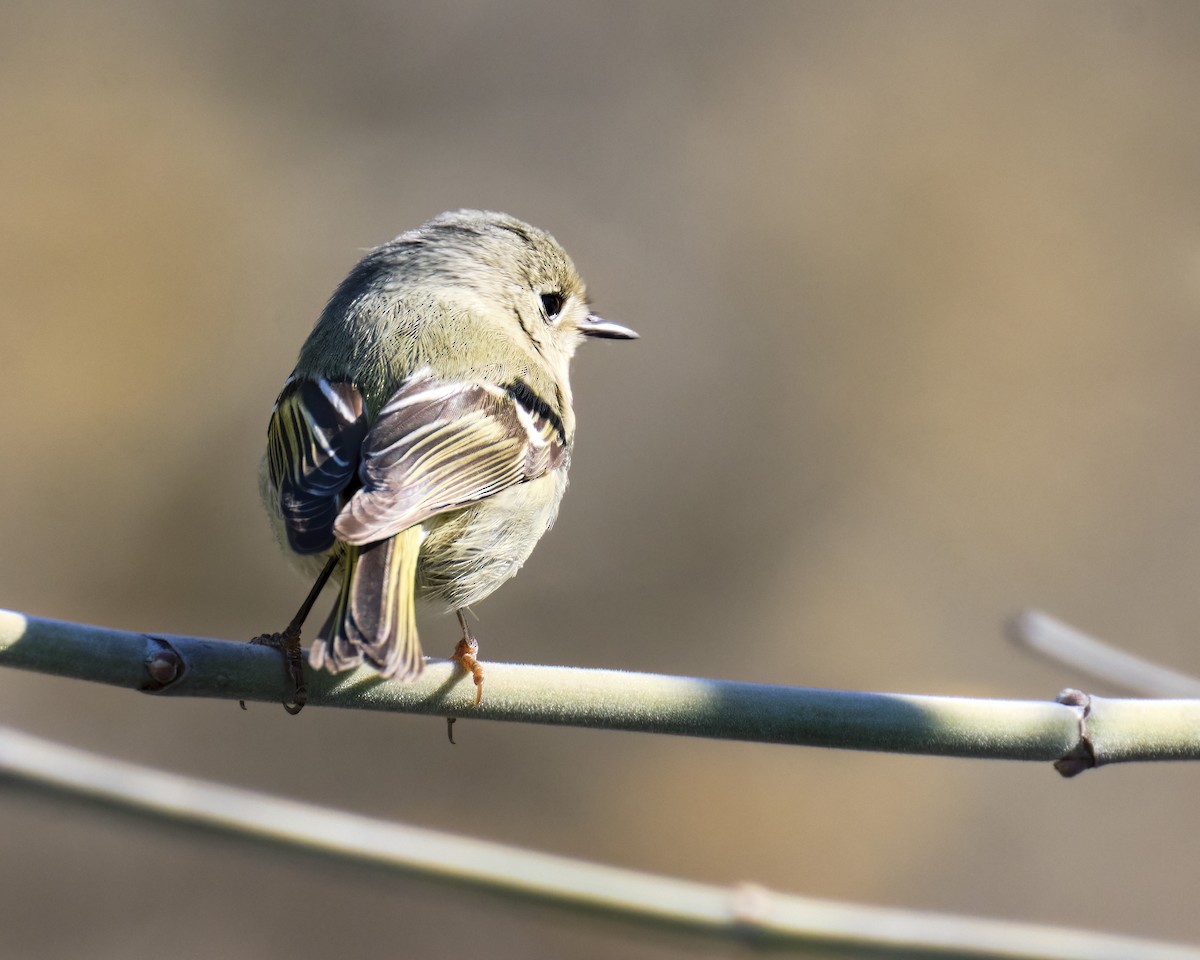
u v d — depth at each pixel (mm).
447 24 14570
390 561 4785
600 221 14102
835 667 12695
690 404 13539
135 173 13289
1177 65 14016
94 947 11430
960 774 12094
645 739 12219
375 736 12141
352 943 11547
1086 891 11680
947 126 13891
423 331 6066
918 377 13328
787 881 11688
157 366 12648
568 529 13125
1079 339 13227
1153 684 5859
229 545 12281
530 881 5156
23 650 4227
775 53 14445
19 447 12195
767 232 13883
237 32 14164
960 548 12906
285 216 13586
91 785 5148
